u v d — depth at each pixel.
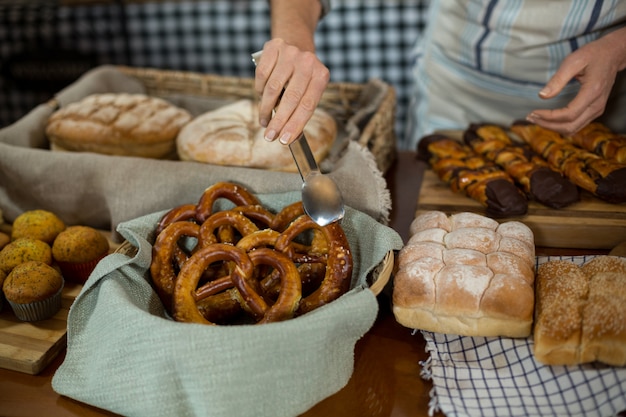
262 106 1.03
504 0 1.42
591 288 0.93
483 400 0.86
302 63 1.03
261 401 0.84
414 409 0.89
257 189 1.22
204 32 2.53
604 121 1.54
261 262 0.99
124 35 2.58
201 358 0.83
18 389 0.95
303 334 0.84
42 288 1.04
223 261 1.08
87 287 0.98
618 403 0.82
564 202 1.22
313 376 0.86
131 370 0.86
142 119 1.49
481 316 0.94
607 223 1.17
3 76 2.68
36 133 1.55
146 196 1.26
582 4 1.35
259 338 0.83
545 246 1.21
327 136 1.40
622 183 1.21
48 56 2.62
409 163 1.61
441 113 1.74
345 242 1.03
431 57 1.71
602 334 0.85
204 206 1.14
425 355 0.98
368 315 0.88
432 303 0.96
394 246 1.02
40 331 1.04
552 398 0.85
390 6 2.39
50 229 1.21
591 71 1.17
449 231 1.12
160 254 1.05
